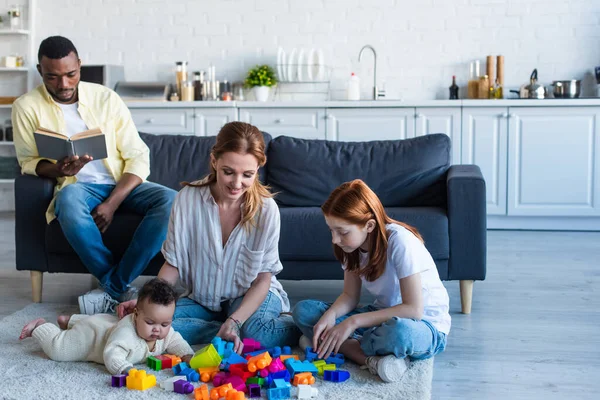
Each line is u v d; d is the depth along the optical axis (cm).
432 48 567
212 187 249
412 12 567
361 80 580
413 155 352
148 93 556
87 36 603
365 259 229
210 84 568
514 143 508
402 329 212
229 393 193
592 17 547
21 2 607
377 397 201
